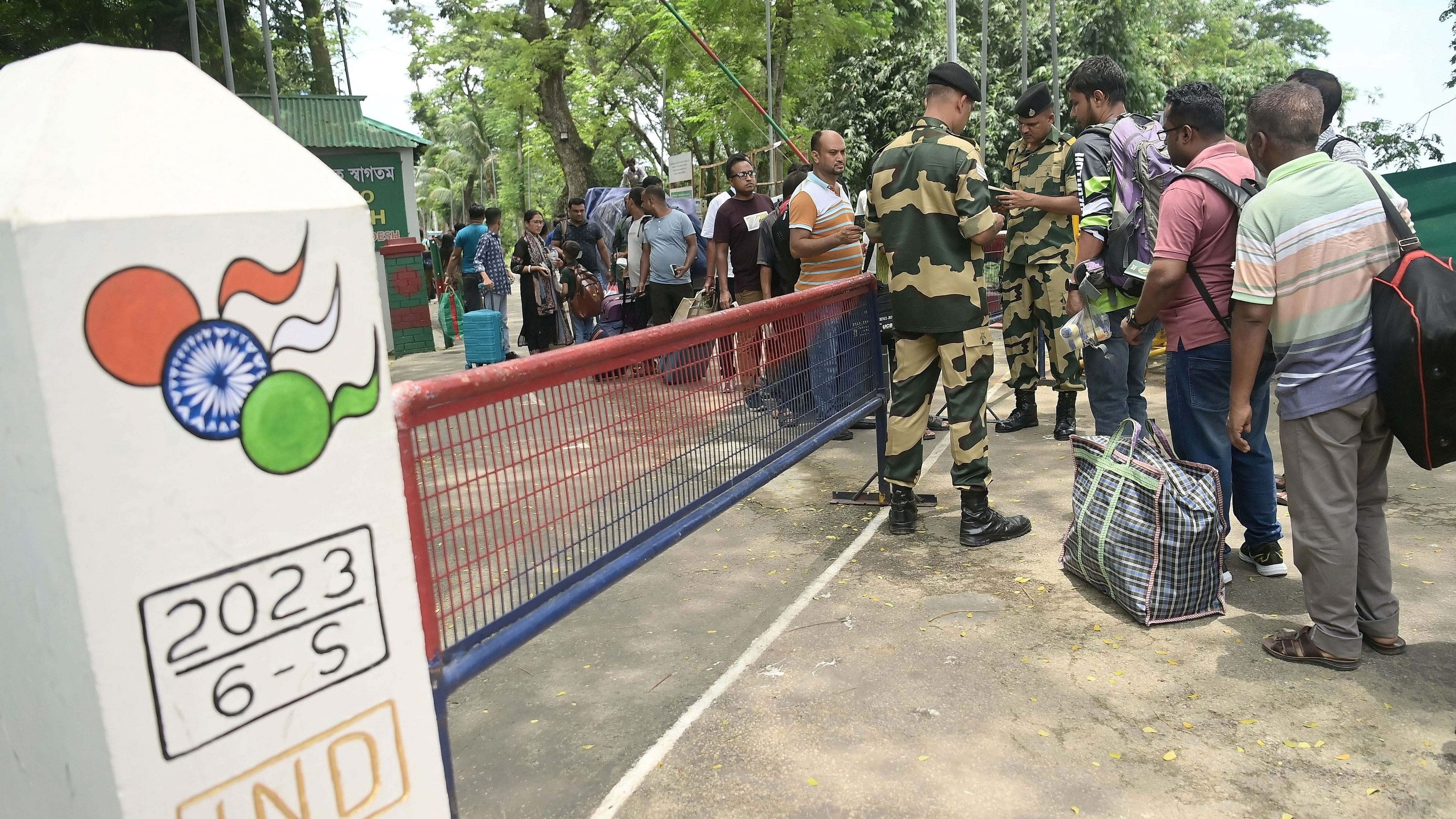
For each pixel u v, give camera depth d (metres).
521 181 48.72
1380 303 2.62
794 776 2.40
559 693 2.92
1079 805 2.24
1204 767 2.38
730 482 3.10
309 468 1.28
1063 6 22.89
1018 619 3.28
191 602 1.16
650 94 32.03
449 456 1.85
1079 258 4.18
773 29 18.61
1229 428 3.01
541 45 22.67
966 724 2.62
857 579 3.72
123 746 1.11
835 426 3.96
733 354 3.16
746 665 3.01
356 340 1.33
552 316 10.47
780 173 16.81
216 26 12.84
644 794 2.35
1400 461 4.84
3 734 1.32
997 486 4.89
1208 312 3.26
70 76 1.10
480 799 2.37
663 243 8.41
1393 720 2.55
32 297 1.00
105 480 1.07
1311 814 2.19
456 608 1.88
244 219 1.18
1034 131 5.60
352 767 1.38
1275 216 2.76
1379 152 18.75
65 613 1.09
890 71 23.36
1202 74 28.92
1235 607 3.32
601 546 2.40
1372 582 2.88
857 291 4.24
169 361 1.12
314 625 1.31
